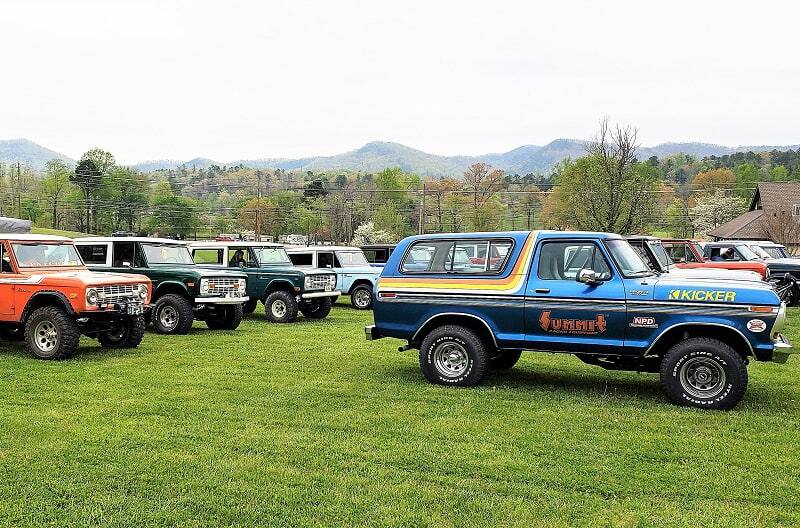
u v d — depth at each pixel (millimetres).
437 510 4719
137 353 10859
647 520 4578
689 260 20047
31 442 6078
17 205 71438
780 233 46844
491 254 8500
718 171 93812
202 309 13719
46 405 7391
